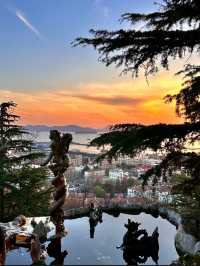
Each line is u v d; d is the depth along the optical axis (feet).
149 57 24.84
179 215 66.18
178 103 27.99
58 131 38.11
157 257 27.04
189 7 22.95
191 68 31.27
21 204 86.79
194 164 25.16
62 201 36.83
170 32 24.08
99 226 40.68
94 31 23.84
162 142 24.29
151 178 25.21
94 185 419.95
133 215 65.36
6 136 84.53
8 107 85.56
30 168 89.04
